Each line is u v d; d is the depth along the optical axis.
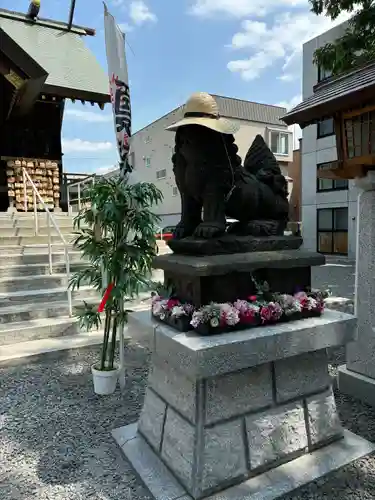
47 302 5.27
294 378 2.27
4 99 8.13
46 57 8.70
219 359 1.84
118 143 3.32
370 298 3.04
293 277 2.38
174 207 17.59
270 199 2.44
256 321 2.10
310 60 13.48
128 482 2.15
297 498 1.99
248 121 16.73
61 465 2.32
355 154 2.67
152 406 2.41
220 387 2.00
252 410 2.11
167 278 2.37
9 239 6.49
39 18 9.59
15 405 3.10
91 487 2.12
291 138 18.02
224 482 1.99
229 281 2.14
